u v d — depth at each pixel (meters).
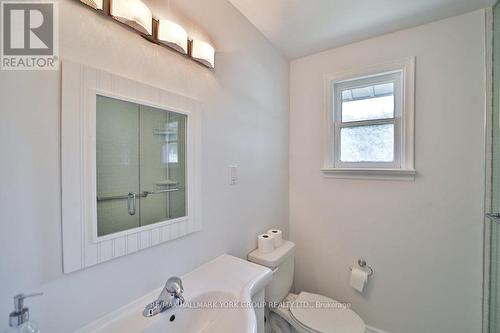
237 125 1.34
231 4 1.26
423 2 1.24
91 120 0.68
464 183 1.34
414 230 1.49
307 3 1.25
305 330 1.26
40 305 0.60
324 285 1.81
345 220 1.72
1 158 0.54
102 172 0.73
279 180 1.80
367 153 1.68
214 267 1.09
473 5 1.26
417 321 1.49
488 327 1.27
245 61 1.39
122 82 0.76
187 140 1.01
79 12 0.66
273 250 1.47
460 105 1.35
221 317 0.85
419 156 1.46
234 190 1.32
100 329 0.70
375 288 1.61
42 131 0.59
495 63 1.23
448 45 1.37
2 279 0.54
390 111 1.60
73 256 0.65
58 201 0.62
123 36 0.77
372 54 1.60
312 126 1.85
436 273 1.43
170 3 0.92
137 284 0.83
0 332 0.54
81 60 0.67
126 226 0.80
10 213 0.55
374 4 1.26
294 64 1.92
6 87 0.55
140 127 0.84
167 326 0.77
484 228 1.29
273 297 1.36
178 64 0.97
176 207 0.98
